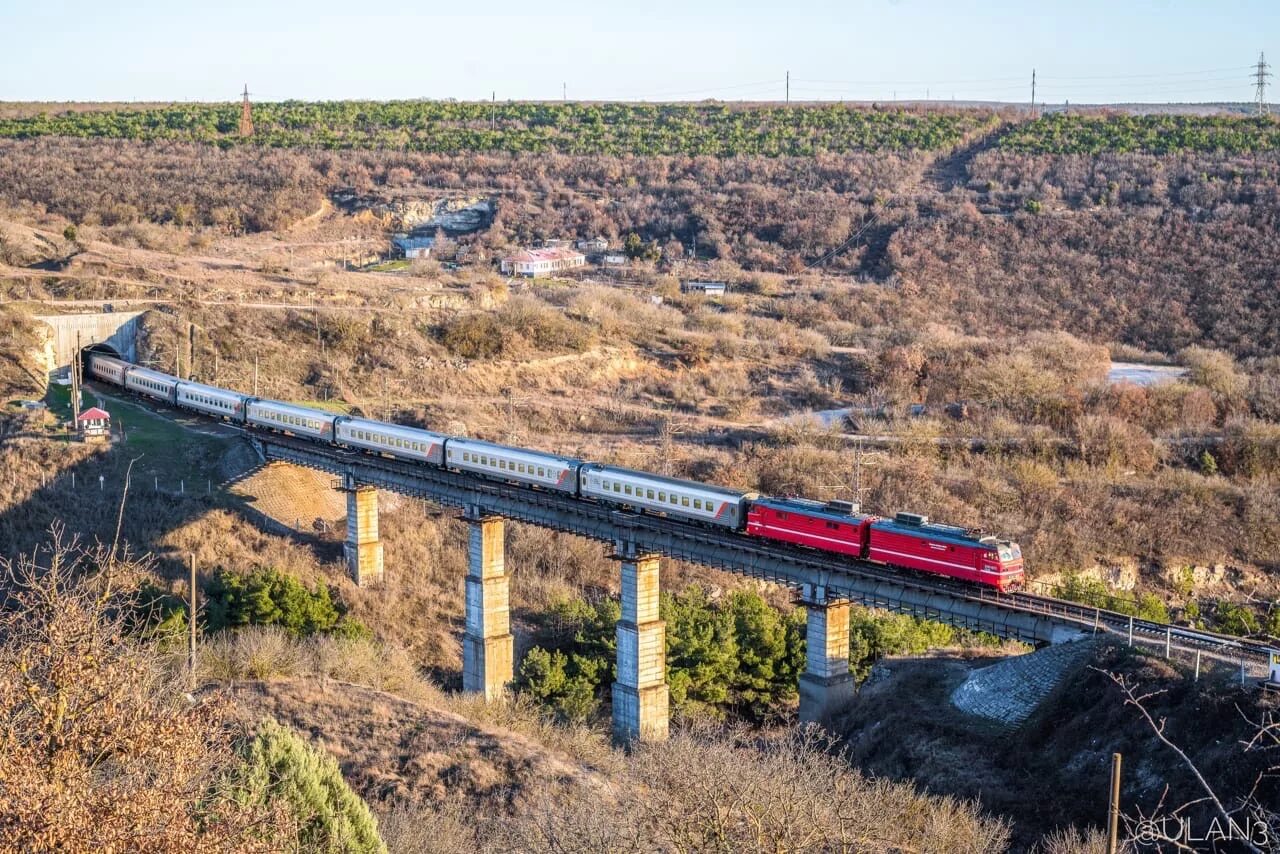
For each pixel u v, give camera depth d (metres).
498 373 152.75
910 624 93.25
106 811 29.03
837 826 40.69
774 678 89.50
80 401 126.88
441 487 92.12
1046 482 123.31
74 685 31.28
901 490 120.94
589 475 86.19
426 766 60.06
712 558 79.00
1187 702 57.41
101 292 150.62
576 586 104.75
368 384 145.88
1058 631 66.25
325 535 105.81
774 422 143.00
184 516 102.56
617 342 165.12
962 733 65.31
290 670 73.62
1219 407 147.12
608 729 81.88
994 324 189.75
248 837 32.09
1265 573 114.81
